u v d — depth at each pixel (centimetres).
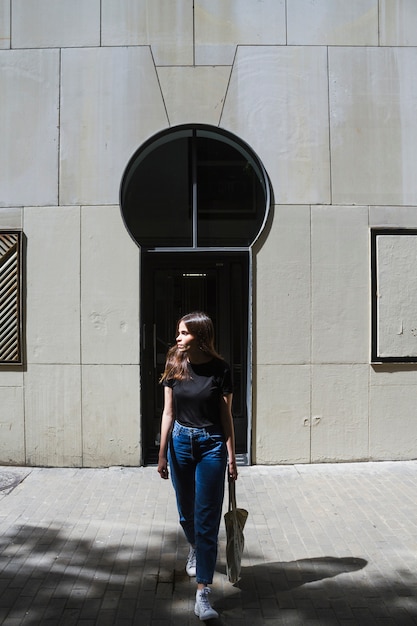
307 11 645
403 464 640
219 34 643
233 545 358
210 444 359
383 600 360
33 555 421
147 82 640
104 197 638
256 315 639
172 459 370
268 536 457
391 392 648
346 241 643
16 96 642
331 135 644
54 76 641
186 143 659
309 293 641
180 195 658
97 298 636
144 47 639
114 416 636
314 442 643
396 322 643
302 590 372
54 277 638
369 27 648
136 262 636
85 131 639
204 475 353
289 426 642
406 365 648
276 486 575
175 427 370
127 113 639
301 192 642
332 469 626
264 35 643
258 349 639
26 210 640
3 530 466
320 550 431
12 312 637
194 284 681
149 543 443
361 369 645
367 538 452
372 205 645
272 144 643
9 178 641
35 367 638
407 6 650
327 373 643
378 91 647
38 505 523
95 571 398
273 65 643
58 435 638
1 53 642
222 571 402
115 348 634
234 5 643
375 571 397
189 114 640
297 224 641
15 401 639
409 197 648
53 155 640
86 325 636
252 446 640
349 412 645
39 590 371
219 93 640
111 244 636
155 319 677
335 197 644
